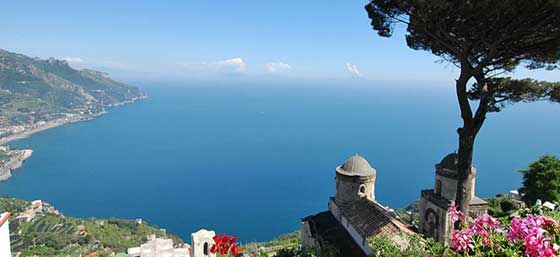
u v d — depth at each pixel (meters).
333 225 25.05
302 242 27.20
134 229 93.56
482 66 13.49
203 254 35.66
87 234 83.56
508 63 14.57
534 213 8.90
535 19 11.52
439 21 13.04
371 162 166.88
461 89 14.47
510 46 13.43
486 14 11.66
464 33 13.23
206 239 35.69
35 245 75.38
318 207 124.06
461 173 15.10
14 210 94.88
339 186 27.02
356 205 24.44
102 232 87.06
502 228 7.56
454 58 16.55
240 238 98.06
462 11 11.95
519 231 6.12
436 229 20.80
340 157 195.12
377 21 15.66
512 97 15.79
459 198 15.16
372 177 26.30
